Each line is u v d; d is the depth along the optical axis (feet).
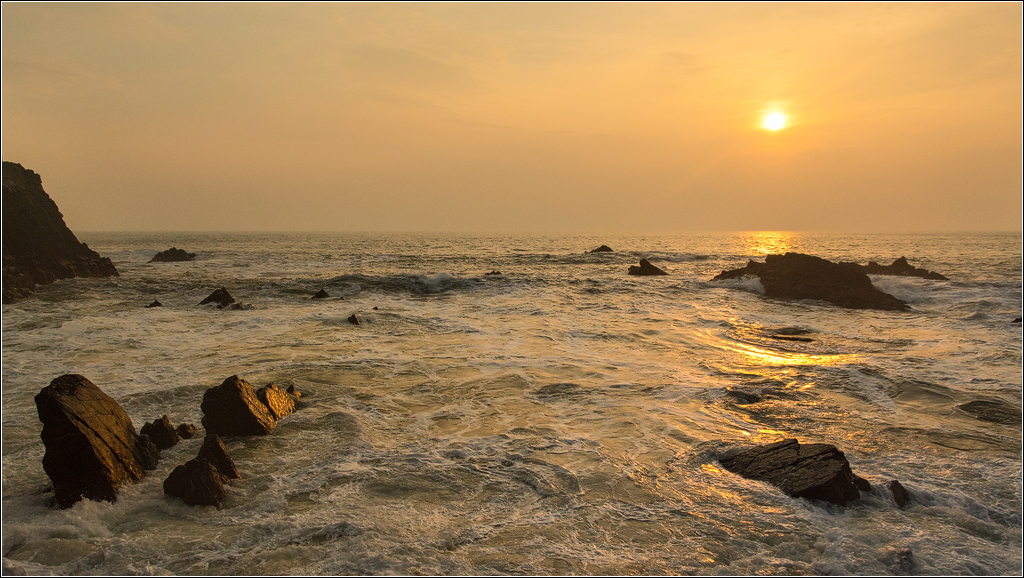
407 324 62.69
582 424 31.94
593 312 72.28
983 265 154.81
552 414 33.63
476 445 28.66
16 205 107.65
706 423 32.27
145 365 44.16
